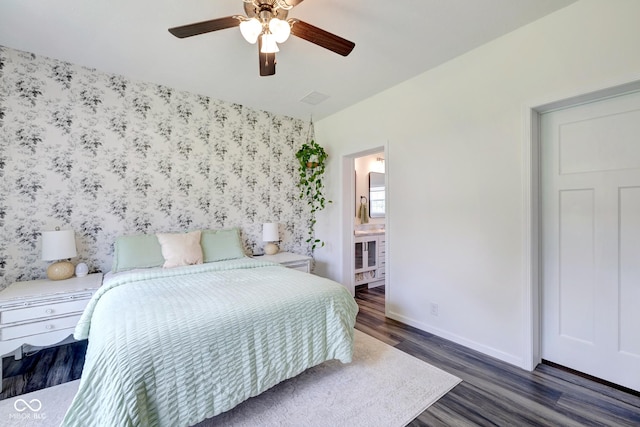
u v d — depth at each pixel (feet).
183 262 8.56
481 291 7.47
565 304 6.52
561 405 5.38
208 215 10.52
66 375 6.54
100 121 8.54
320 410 5.27
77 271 7.77
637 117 5.58
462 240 7.86
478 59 7.47
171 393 4.05
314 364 5.79
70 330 6.62
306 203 13.35
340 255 12.25
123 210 8.89
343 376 6.38
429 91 8.62
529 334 6.56
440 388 5.94
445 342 8.09
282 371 5.28
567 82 6.01
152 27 6.54
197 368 4.31
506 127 6.95
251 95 10.37
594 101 6.07
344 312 6.33
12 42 7.13
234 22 5.16
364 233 14.39
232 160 11.09
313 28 5.23
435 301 8.55
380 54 7.73
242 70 8.54
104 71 8.57
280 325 5.32
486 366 6.79
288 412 5.22
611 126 5.88
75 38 6.96
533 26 6.48
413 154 9.10
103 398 3.62
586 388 5.86
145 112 9.25
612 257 5.88
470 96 7.65
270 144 12.15
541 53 6.37
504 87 6.97
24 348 7.45
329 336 6.06
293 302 5.64
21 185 7.52
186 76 8.91
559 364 6.63
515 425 4.90
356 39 7.02
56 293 6.48
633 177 5.62
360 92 10.19
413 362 6.98
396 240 9.66
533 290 6.60
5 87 7.35
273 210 12.26
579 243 6.31
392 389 5.91
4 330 5.99
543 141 6.83
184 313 4.69
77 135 8.21
